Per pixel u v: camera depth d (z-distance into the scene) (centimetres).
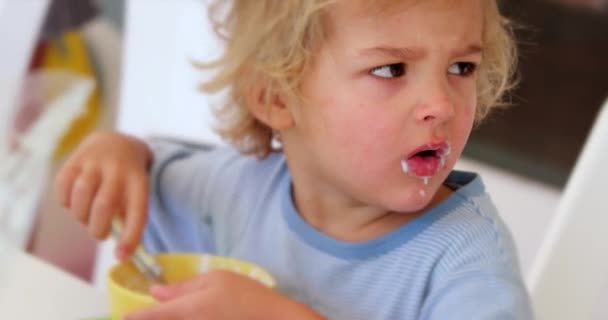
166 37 157
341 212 89
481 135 179
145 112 160
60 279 96
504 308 79
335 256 89
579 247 92
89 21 156
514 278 82
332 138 85
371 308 87
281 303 82
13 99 135
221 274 83
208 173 99
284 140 91
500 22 89
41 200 147
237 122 94
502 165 178
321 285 89
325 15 83
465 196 87
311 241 90
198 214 98
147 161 99
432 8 81
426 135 82
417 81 82
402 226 87
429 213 86
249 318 82
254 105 90
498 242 85
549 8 170
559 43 172
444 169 84
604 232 92
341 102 84
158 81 160
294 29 85
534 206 174
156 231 100
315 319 81
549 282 93
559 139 172
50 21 151
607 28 168
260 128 94
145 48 159
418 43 81
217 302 82
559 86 172
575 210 93
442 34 82
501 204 178
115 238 93
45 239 151
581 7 169
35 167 105
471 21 82
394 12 81
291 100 87
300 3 84
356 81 83
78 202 94
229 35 93
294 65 85
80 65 156
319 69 85
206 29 147
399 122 83
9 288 95
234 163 98
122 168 94
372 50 82
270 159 97
